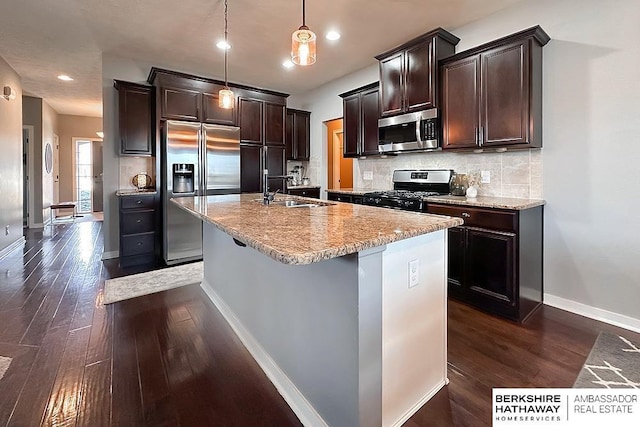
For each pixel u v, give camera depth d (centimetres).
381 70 382
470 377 182
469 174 340
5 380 178
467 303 283
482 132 294
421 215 186
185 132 417
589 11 252
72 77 513
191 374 188
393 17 321
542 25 279
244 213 198
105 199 433
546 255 282
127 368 192
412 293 153
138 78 442
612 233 246
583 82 257
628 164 237
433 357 168
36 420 150
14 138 473
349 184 597
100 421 150
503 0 291
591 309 259
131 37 366
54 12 311
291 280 167
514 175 303
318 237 125
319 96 567
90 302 288
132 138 420
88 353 206
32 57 427
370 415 132
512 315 253
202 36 363
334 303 136
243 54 417
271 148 521
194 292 315
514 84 272
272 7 302
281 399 169
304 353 158
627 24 235
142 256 417
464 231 281
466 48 337
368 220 167
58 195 812
